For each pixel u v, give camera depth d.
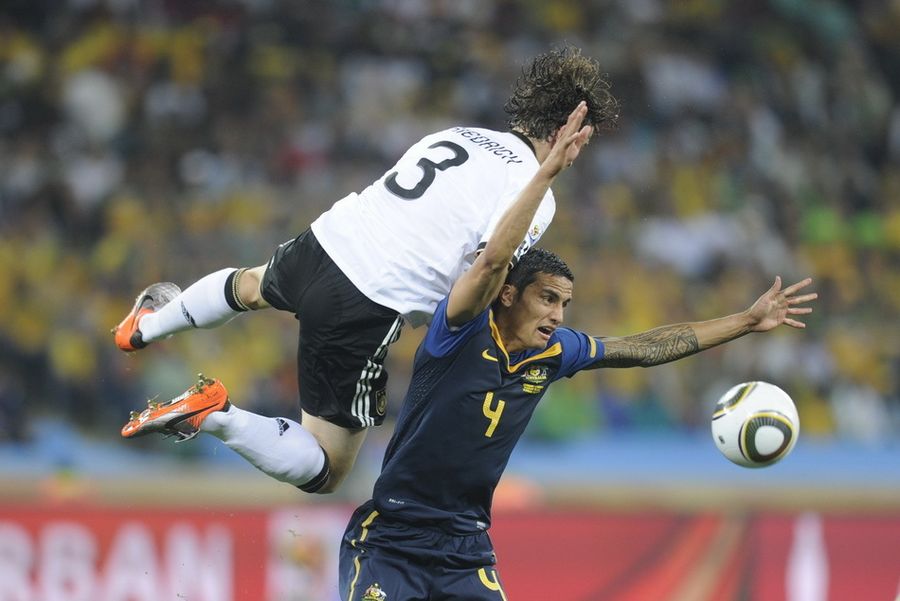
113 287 41.03
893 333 49.12
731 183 54.75
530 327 16.80
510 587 34.28
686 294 48.09
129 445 35.06
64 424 35.97
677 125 56.25
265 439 17.22
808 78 60.84
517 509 35.19
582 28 58.53
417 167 17.20
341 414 17.67
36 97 48.47
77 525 31.62
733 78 59.59
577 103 17.83
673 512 36.31
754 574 36.31
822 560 36.81
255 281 18.14
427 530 17.41
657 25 59.78
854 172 58.81
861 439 41.38
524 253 16.98
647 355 18.14
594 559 35.12
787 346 44.66
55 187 44.81
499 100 54.22
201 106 49.62
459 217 16.83
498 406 17.06
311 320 17.20
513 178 17.14
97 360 37.66
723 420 17.77
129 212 44.56
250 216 45.56
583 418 38.12
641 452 37.94
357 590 17.28
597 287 46.47
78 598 31.27
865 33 63.91
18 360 37.22
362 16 54.78
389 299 16.88
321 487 18.02
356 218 17.20
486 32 56.94
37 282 40.69
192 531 32.16
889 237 54.97
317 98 51.34
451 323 16.14
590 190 51.00
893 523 37.72
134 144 47.72
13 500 31.83
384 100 52.19
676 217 51.84
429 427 17.02
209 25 52.38
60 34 50.88
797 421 17.72
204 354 38.66
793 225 54.06
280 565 32.38
